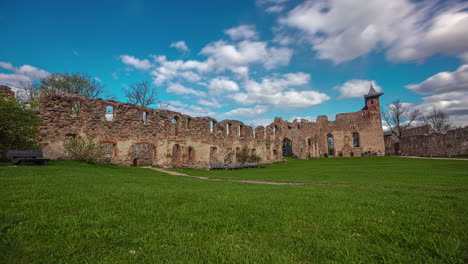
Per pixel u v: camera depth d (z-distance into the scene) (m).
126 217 4.26
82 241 3.21
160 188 7.93
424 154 43.41
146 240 3.37
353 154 49.50
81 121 17.48
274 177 15.48
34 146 14.65
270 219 4.43
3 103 13.24
